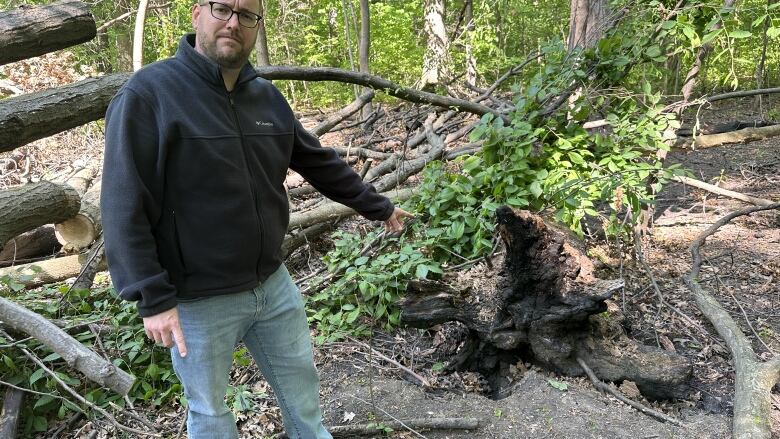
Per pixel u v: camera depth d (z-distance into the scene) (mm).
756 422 2627
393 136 8047
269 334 2225
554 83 4602
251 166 1961
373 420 2855
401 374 3346
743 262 4504
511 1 13227
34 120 3590
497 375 3355
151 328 1768
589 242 4844
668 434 2688
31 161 7039
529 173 4234
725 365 3303
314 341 3559
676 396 3018
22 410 2996
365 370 3328
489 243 3885
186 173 1826
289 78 5008
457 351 3531
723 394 3061
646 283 4207
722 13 4227
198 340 1999
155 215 1829
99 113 3908
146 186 1781
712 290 4090
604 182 4164
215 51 1817
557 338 3113
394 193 5113
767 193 6066
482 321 3221
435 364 3418
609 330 3234
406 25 13641
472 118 7820
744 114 9406
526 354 3312
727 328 3381
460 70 12031
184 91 1824
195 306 1974
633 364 3049
